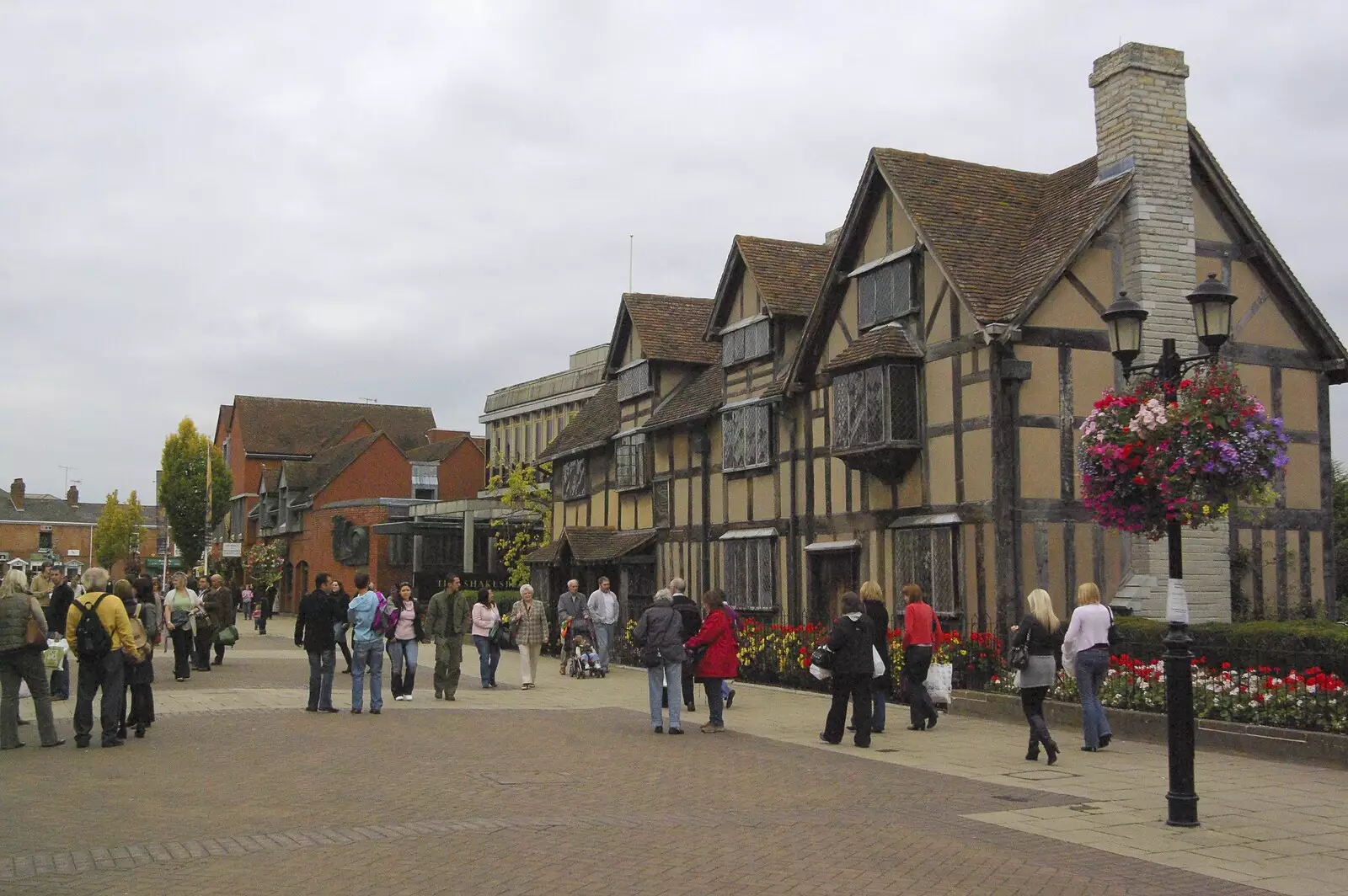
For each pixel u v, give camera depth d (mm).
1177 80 18641
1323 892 7176
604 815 9102
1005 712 15547
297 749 12516
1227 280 18922
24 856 7672
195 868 7336
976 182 20094
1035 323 17484
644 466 28234
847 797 10070
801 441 22234
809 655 19812
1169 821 8953
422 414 77750
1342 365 19438
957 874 7359
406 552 46312
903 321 19344
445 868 7348
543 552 32250
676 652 14344
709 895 6785
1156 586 17391
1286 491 18969
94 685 12594
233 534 73812
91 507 109750
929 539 18359
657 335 28109
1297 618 18672
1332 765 11617
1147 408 9953
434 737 13602
